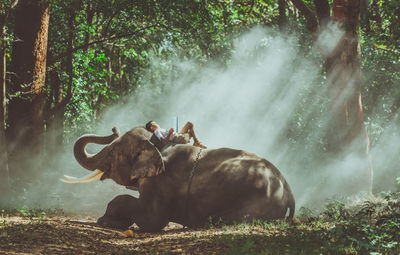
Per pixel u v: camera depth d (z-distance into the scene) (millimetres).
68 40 22094
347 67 15711
